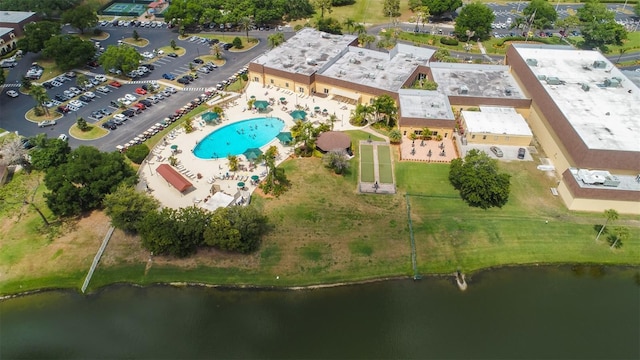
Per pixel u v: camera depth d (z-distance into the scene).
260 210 104.69
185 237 92.81
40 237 100.06
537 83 130.38
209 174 116.62
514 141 123.75
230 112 143.00
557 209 104.19
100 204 106.38
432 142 127.69
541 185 111.06
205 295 89.06
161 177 115.44
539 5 194.25
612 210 95.25
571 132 108.69
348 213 104.50
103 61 157.12
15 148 115.62
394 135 124.38
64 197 98.94
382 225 101.81
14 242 99.25
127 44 190.75
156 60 176.38
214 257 95.44
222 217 93.31
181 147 126.25
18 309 87.75
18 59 177.25
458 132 130.12
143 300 88.56
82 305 88.06
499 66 153.12
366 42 180.62
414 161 120.00
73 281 92.25
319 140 123.25
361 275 92.00
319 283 90.62
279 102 147.25
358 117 134.25
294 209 105.19
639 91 126.44
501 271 92.81
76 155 107.38
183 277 92.12
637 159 101.06
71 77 163.50
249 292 89.44
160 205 105.88
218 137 131.62
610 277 91.38
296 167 118.00
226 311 85.88
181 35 199.25
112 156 107.44
